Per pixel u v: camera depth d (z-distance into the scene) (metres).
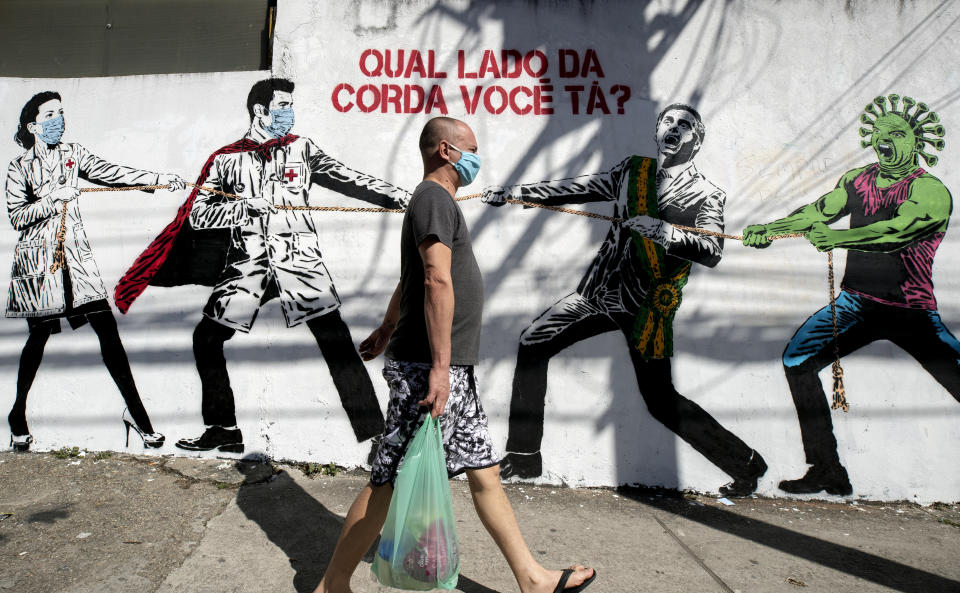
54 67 3.89
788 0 3.62
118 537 2.77
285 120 3.69
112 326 3.71
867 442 3.50
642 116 3.62
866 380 3.51
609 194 3.61
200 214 3.70
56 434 3.72
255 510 3.08
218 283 3.67
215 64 3.88
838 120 3.59
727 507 3.39
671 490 3.54
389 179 3.65
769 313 3.56
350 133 3.67
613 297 3.58
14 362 3.76
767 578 2.64
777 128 3.60
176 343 3.68
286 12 3.71
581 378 3.57
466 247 2.15
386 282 3.62
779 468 3.52
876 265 3.54
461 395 2.13
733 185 3.60
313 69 3.69
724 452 3.53
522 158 3.63
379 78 3.67
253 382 3.64
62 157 3.78
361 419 3.59
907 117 3.56
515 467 3.57
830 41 3.60
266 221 3.67
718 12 3.63
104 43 3.90
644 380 3.56
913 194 3.54
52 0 3.97
